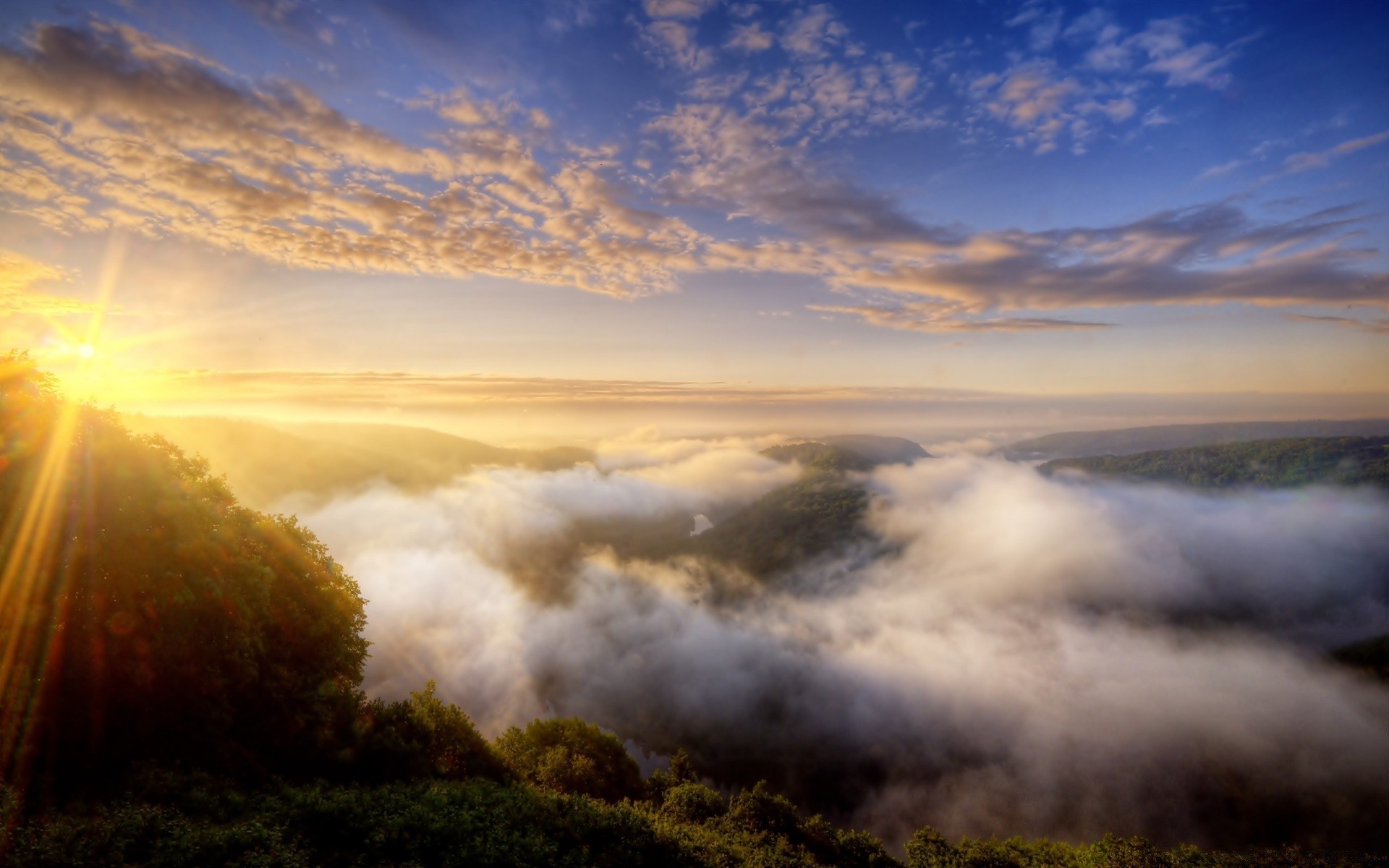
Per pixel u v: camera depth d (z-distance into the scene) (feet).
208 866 43.98
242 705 73.05
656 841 76.48
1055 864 161.68
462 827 61.26
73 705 61.87
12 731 56.70
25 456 71.00
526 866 57.36
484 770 96.53
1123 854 163.43
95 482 73.72
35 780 53.83
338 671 92.22
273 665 78.48
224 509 88.79
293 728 75.20
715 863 76.95
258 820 52.42
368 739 83.71
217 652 71.56
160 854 43.91
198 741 65.21
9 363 76.28
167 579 70.79
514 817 69.10
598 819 75.82
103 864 41.50
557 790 105.50
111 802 52.80
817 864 109.19
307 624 89.40
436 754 92.27
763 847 106.52
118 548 70.85
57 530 68.08
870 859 131.64
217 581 74.69
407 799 66.69
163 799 54.60
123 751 60.85
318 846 53.11
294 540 96.58
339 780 74.23
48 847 41.55
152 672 65.62
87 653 64.69
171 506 76.95
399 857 53.62
